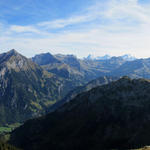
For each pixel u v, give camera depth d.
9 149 168.62
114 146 146.62
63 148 172.88
